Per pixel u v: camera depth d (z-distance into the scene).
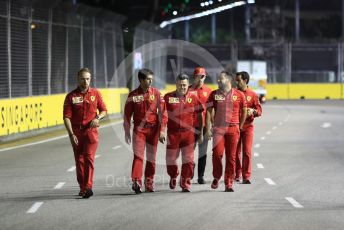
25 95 51.91
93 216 20.59
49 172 30.77
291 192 25.23
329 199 23.70
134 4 103.25
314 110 87.75
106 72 74.88
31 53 52.84
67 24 62.41
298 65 159.00
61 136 50.06
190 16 112.81
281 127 59.53
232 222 19.67
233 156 25.33
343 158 36.62
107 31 75.56
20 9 51.19
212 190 25.66
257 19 159.25
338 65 123.94
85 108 23.66
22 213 21.14
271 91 122.50
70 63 63.34
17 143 44.72
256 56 126.94
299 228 18.86
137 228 18.91
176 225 19.27
